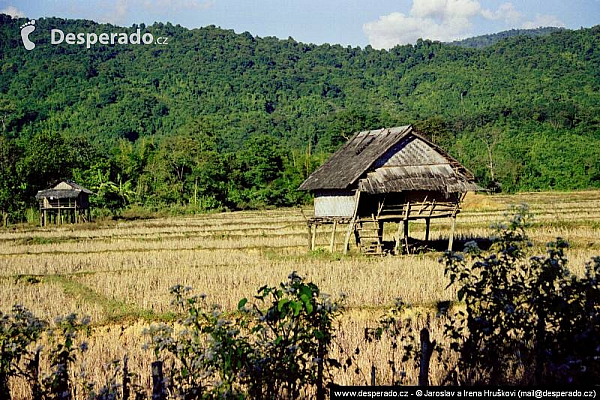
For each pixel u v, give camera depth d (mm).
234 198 77688
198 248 34906
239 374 7969
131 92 149500
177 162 77562
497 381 8836
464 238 37031
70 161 71625
